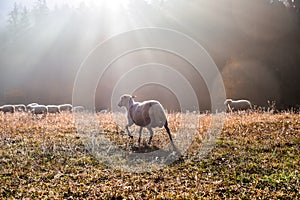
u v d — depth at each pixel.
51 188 8.70
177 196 7.93
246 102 30.30
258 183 8.88
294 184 8.66
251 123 17.22
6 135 15.06
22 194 8.27
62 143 13.53
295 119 17.80
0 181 9.20
